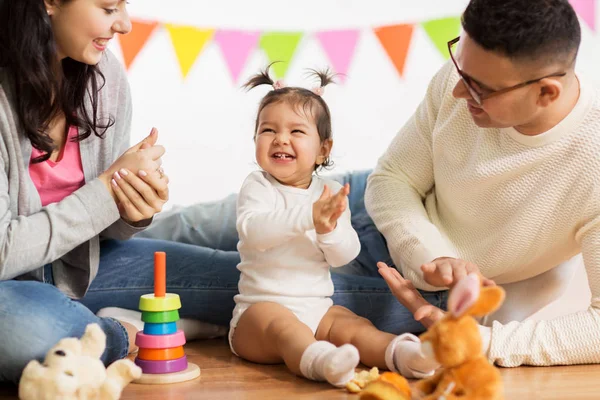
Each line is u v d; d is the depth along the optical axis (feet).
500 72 4.10
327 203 4.44
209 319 5.68
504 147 4.72
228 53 8.57
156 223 6.91
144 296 4.57
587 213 4.63
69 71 4.64
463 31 4.26
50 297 4.21
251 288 4.84
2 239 4.10
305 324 4.67
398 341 4.42
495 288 3.27
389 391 3.43
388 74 9.21
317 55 9.06
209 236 6.81
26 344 3.98
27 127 4.36
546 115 4.43
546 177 4.64
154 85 8.78
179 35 8.09
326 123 5.15
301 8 9.01
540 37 3.99
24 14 4.17
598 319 4.54
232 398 4.00
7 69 4.34
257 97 8.87
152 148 4.56
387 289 5.63
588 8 8.75
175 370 4.45
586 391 4.06
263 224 4.61
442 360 3.28
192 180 8.82
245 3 8.89
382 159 5.63
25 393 3.51
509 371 4.50
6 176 4.38
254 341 4.72
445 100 5.02
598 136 4.48
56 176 4.68
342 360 4.02
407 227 5.04
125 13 4.47
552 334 4.56
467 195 4.93
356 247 4.78
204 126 8.87
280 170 4.89
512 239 4.87
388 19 9.14
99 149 4.97
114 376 3.73
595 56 9.01
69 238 4.28
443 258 4.41
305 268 4.83
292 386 4.25
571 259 5.53
